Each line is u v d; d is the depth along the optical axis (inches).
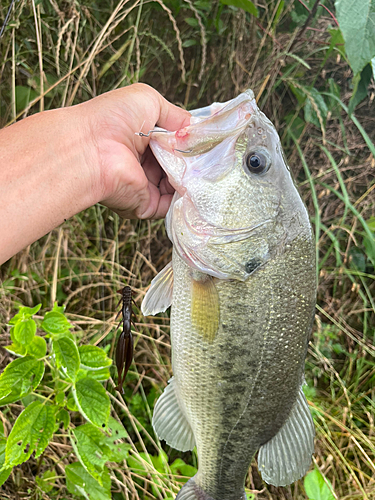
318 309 20.6
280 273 10.9
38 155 9.5
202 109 11.7
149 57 18.9
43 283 17.3
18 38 16.5
